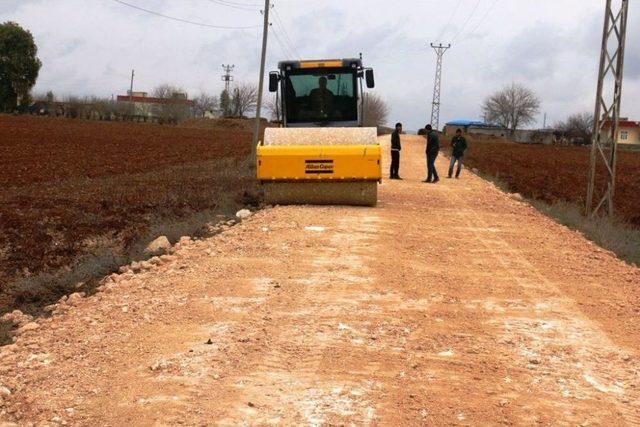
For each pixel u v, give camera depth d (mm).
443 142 83562
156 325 7180
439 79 100938
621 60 17656
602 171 43312
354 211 16266
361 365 6051
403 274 9695
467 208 17984
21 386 5488
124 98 168000
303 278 9312
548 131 119750
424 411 5109
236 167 32688
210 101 162000
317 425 4816
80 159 36938
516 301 8484
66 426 4789
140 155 42406
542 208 19453
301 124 19125
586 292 9078
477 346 6688
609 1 17750
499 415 5078
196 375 5715
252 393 5371
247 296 8359
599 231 14844
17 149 42250
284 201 17250
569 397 5473
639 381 5875
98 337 6797
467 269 10289
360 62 18891
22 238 13625
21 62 108562
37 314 8602
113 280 9516
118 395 5316
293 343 6602
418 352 6457
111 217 16516
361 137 17094
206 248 11523
